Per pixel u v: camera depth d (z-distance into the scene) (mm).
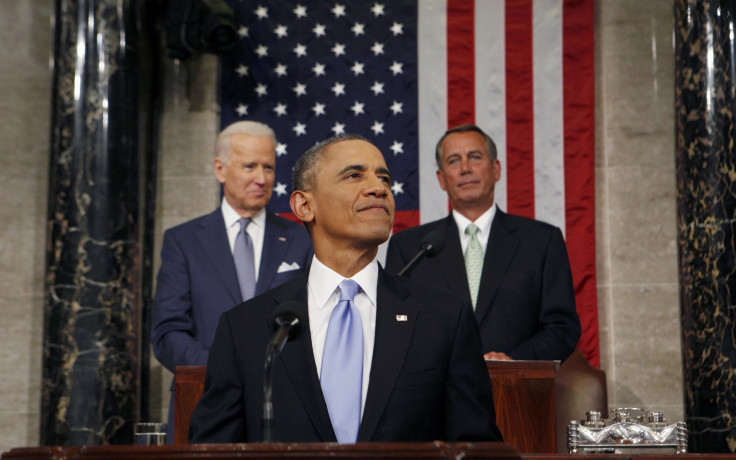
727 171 5254
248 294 5086
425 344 2572
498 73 6984
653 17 7074
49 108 7211
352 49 7105
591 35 6969
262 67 7109
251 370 2578
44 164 7168
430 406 2516
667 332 6777
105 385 5961
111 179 6176
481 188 5105
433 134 6969
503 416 3441
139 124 6410
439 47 7055
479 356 2635
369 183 2688
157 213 6984
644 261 6840
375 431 2453
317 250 2777
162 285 5055
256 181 5312
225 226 5289
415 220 6871
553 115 6910
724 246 5188
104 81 6258
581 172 6836
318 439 2486
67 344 5984
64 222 6121
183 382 3506
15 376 6922
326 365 2594
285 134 7016
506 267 4758
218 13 6684
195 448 1889
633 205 6891
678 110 5582
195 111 7090
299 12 7164
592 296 6691
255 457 1865
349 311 2654
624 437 3240
